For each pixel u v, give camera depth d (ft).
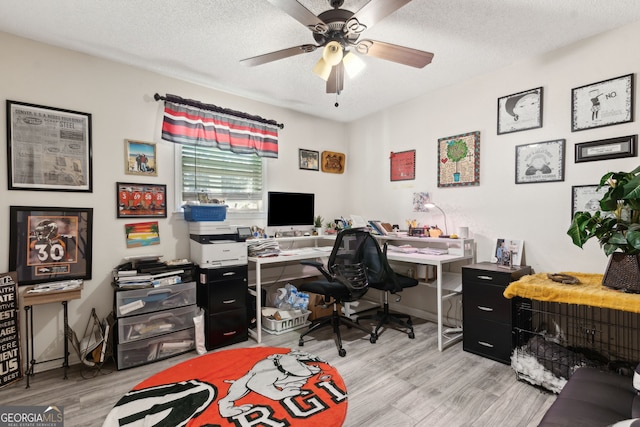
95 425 5.67
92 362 7.52
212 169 10.66
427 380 7.09
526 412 5.92
